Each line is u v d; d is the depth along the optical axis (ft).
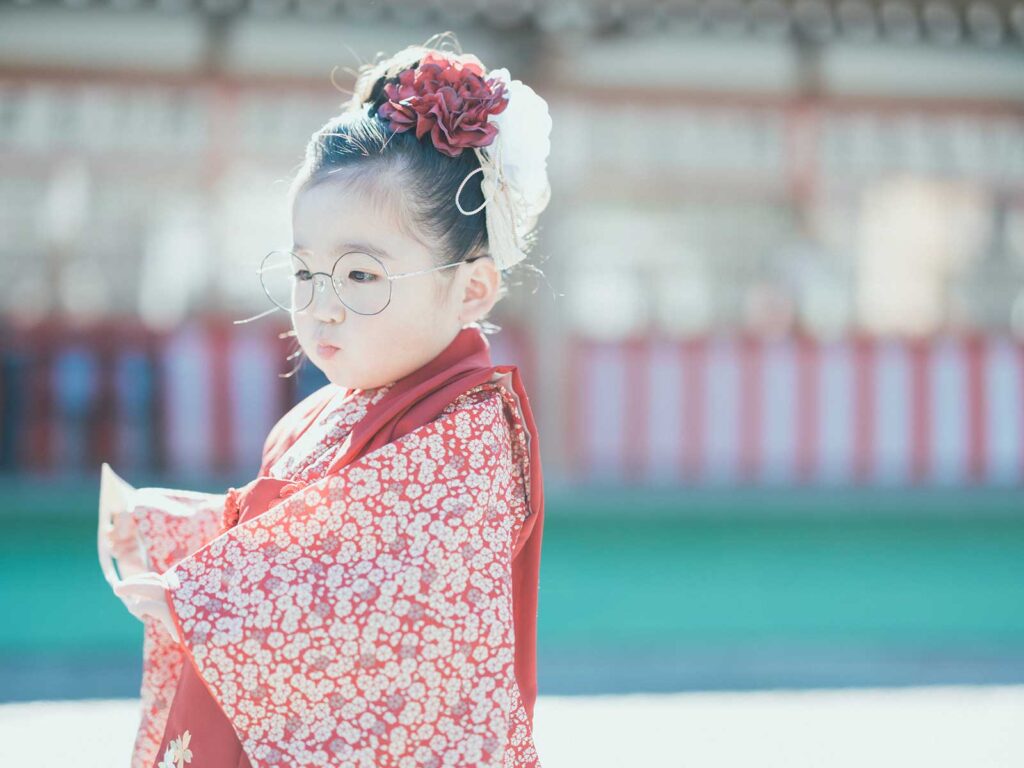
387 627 4.23
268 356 22.15
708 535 19.11
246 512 4.67
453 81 4.73
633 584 17.02
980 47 22.35
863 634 15.72
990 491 22.02
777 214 25.66
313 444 4.85
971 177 24.49
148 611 4.29
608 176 23.16
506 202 4.84
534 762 4.65
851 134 24.07
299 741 4.28
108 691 12.96
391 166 4.55
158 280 24.54
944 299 25.94
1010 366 23.25
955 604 16.72
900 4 20.66
